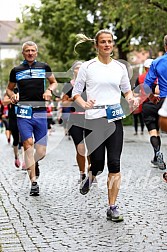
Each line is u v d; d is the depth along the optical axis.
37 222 7.42
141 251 5.91
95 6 33.84
